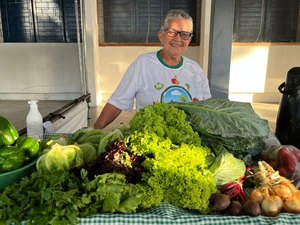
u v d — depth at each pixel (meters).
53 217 0.84
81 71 5.26
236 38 6.74
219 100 1.31
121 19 6.70
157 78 2.02
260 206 1.01
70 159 1.05
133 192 0.94
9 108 6.25
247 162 1.25
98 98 6.74
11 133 1.13
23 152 1.09
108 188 0.91
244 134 1.17
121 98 2.03
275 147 1.33
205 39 6.23
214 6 3.10
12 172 1.00
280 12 6.57
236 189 1.06
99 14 6.64
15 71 6.89
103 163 1.01
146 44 6.77
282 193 1.04
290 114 1.78
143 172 1.01
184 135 1.10
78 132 1.35
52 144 1.23
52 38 6.82
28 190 0.93
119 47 6.79
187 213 0.98
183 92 2.02
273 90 6.96
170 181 0.97
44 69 6.89
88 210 0.89
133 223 0.89
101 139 1.18
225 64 3.27
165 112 1.16
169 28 1.90
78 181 0.96
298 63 6.79
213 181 1.01
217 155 1.14
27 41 6.83
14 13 6.65
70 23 6.69
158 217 0.91
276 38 6.73
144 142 1.02
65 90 7.02
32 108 1.70
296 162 1.26
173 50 1.95
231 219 0.92
